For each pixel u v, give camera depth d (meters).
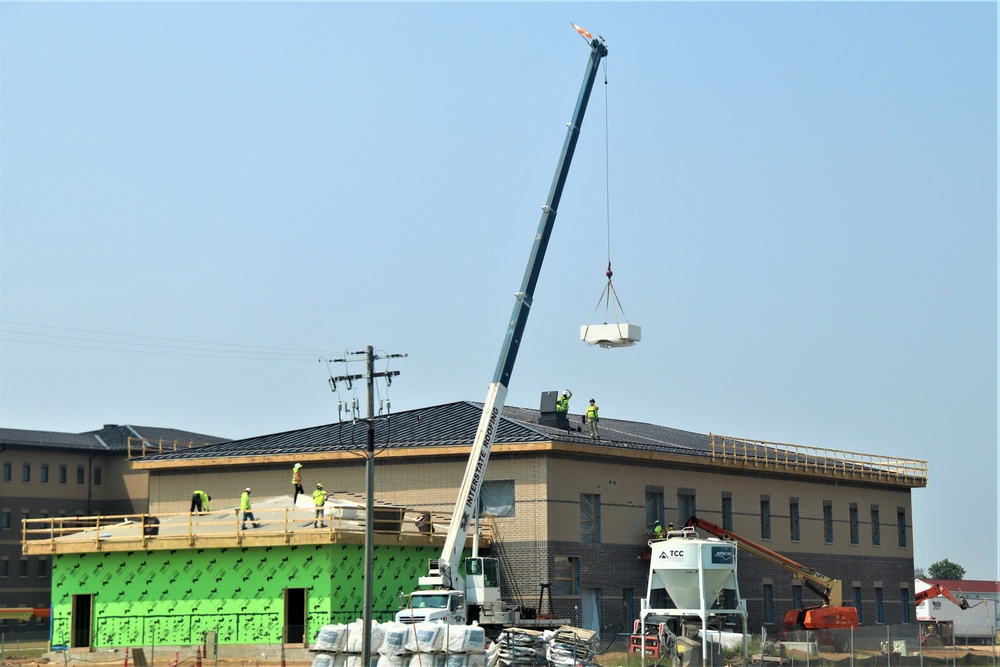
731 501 69.06
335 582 52.66
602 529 60.97
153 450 104.31
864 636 71.75
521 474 59.19
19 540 97.38
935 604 94.25
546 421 65.31
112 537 56.25
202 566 54.84
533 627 53.03
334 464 63.31
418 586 56.75
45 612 78.75
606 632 60.03
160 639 54.88
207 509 57.09
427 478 61.09
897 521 82.44
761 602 69.56
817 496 75.56
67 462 101.62
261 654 53.03
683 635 55.47
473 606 52.19
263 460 64.62
